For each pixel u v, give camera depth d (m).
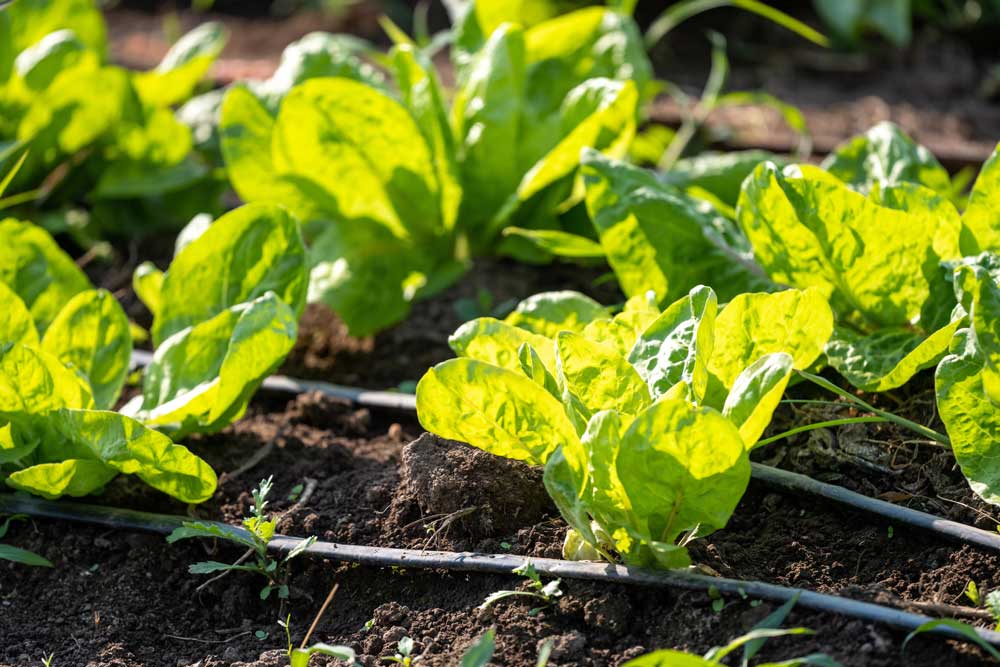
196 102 4.08
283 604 2.93
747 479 2.75
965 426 2.87
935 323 3.02
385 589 2.93
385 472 3.09
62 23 3.74
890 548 2.89
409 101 3.38
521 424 2.82
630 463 2.75
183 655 2.89
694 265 3.13
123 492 3.08
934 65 5.07
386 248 3.43
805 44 5.33
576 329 3.08
